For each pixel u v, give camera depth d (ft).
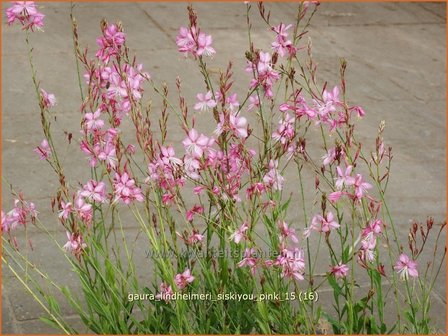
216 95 11.64
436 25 33.50
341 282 16.01
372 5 35.09
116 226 18.22
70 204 11.37
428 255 17.61
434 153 22.81
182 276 11.55
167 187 11.41
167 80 26.43
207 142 11.08
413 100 26.30
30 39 29.63
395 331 14.51
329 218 11.30
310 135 22.80
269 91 11.76
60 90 25.64
